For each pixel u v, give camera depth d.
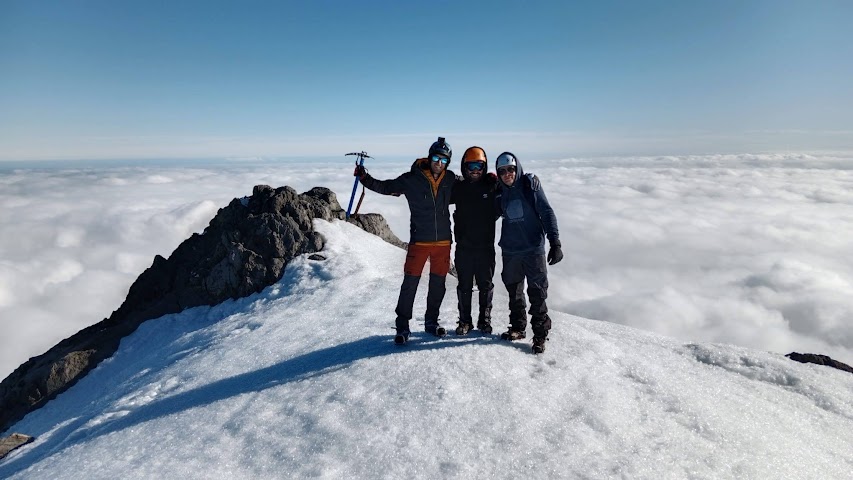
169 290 13.19
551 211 5.07
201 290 12.16
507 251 5.44
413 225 5.75
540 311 5.34
